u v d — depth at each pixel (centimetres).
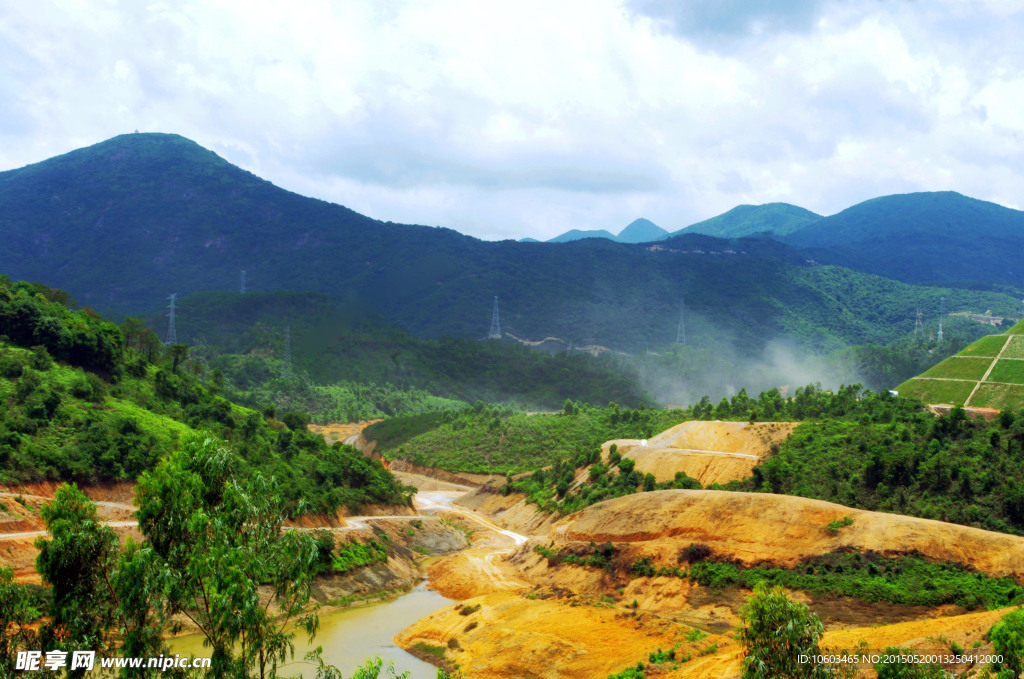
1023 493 8981
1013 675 4622
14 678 3912
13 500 7731
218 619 3800
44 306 11838
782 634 3866
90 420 9569
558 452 17500
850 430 11419
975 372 14425
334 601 9050
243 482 4384
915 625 6044
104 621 4191
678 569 8575
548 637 6931
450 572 10412
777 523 8600
